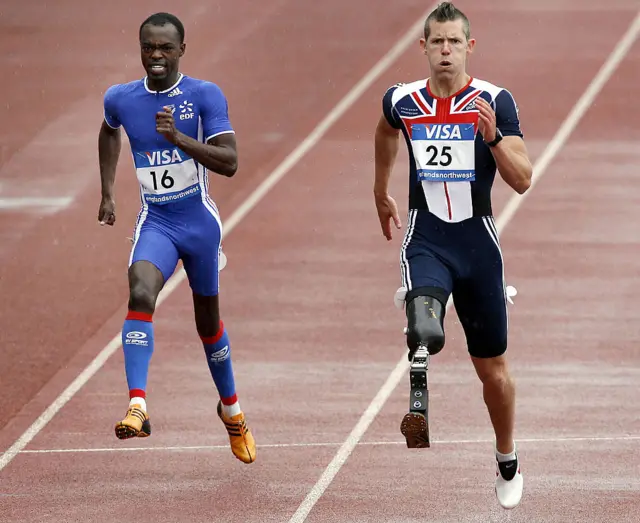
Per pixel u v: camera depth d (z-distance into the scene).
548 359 34.91
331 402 31.81
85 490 26.30
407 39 68.81
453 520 24.38
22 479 27.02
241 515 24.81
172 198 24.34
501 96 22.00
